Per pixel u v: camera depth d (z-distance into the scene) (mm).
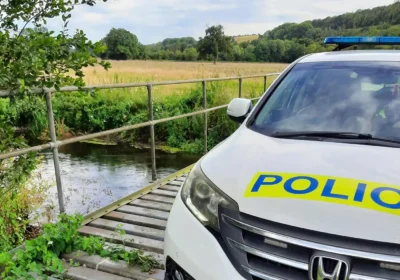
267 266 1474
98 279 2635
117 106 12484
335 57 2793
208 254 1609
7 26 2818
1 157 2766
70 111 12344
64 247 2965
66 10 2857
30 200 4715
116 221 3576
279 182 1631
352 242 1344
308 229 1402
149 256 2836
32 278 2545
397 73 2443
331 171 1660
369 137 2037
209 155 2146
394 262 1293
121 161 9445
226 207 1633
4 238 3424
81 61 2873
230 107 2789
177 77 19250
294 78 2697
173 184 4715
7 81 2537
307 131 2180
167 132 11648
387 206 1415
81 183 7227
